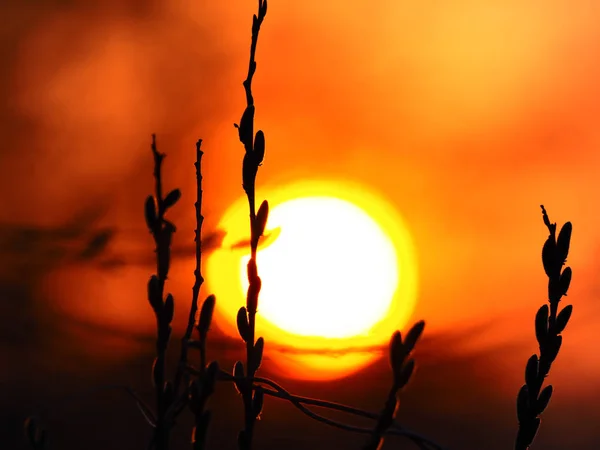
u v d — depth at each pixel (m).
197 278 4.53
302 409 4.05
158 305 4.07
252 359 4.61
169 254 4.08
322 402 4.07
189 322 4.41
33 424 4.12
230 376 4.44
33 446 4.11
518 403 5.07
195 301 4.52
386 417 3.64
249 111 4.62
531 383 5.07
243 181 4.66
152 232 4.05
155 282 4.05
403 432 3.77
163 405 4.06
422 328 3.56
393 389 3.60
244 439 4.55
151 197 4.04
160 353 4.07
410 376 3.58
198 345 4.01
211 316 4.02
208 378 3.93
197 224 4.78
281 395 4.22
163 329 4.07
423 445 3.75
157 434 4.04
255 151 4.64
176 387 4.09
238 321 4.64
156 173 4.03
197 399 3.93
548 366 5.05
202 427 3.92
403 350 3.56
